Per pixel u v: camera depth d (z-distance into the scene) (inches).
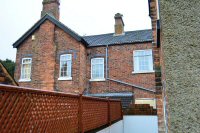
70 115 173.2
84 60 659.4
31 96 120.6
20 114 110.0
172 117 65.2
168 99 66.9
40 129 127.7
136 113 402.0
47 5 732.0
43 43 660.1
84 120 200.5
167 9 74.1
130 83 619.2
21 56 684.1
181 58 68.8
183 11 72.7
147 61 624.4
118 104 370.6
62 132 156.9
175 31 71.5
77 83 606.2
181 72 67.7
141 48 635.5
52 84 620.7
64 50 642.8
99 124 246.7
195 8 71.9
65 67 633.6
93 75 663.1
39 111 128.0
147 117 394.0
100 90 643.5
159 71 206.5
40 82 633.6
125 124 401.1
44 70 638.5
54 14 717.9
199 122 63.1
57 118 150.6
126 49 649.0
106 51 661.9
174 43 70.6
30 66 669.3
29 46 683.4
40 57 653.3
